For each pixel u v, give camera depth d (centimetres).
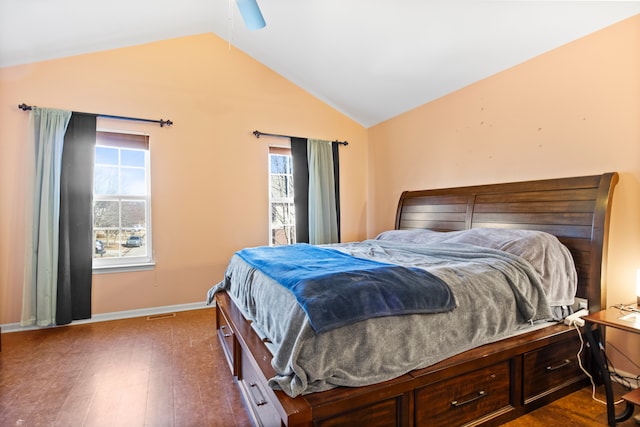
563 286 207
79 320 321
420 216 366
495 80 295
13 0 229
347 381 131
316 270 172
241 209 395
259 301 186
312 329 129
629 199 211
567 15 220
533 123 265
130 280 344
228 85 389
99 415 179
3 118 297
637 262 207
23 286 298
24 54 290
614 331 219
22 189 301
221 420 176
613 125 218
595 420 174
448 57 292
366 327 137
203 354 254
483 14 238
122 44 334
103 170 338
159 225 356
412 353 146
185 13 321
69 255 312
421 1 245
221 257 385
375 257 244
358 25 292
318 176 428
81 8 259
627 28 211
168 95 359
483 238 238
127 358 247
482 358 160
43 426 169
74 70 320
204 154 376
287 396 125
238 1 196
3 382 212
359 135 473
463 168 327
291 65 390
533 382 181
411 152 396
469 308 164
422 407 146
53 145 303
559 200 237
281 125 418
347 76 374
